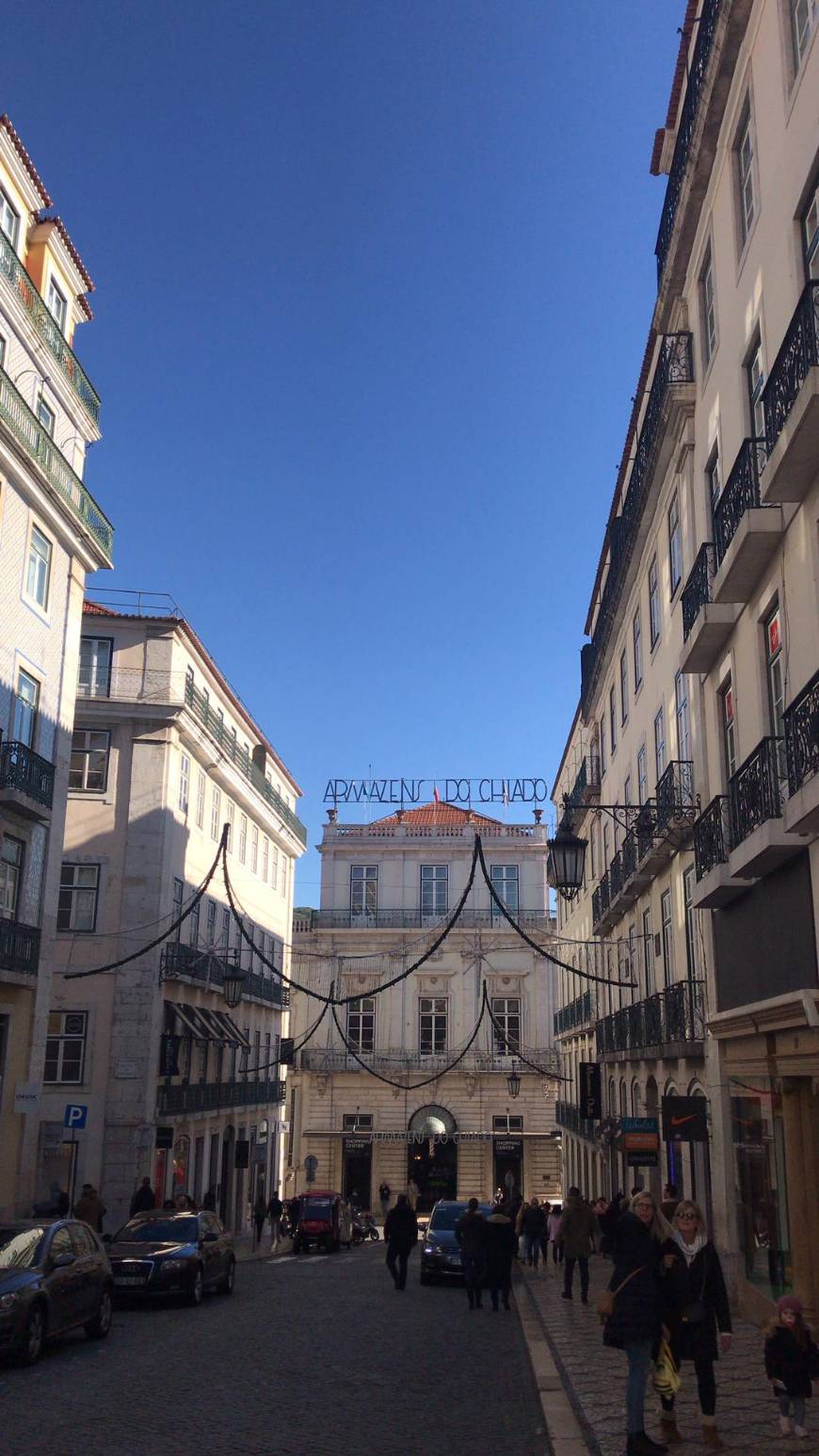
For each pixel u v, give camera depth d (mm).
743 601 14000
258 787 40375
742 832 13211
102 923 29438
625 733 26531
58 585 22719
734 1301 14852
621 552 24594
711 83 14844
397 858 51156
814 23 11531
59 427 23125
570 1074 41375
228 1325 14359
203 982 32562
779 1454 7207
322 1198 33875
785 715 11047
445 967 49625
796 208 12055
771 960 13086
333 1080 48750
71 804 30062
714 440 16281
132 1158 27891
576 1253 17547
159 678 30828
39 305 21531
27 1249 11953
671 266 17641
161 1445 7801
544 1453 7719
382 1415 8984
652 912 22250
